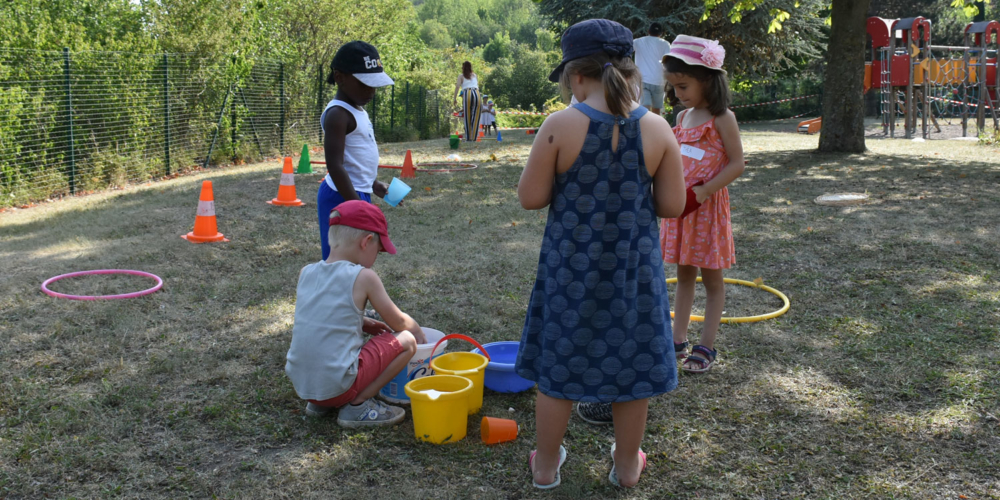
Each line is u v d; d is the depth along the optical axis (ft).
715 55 10.24
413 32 108.99
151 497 7.54
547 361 7.25
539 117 103.91
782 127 87.10
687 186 10.85
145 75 35.60
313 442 8.75
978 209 22.57
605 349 7.10
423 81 98.37
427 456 8.45
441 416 8.63
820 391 10.17
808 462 8.28
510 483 7.90
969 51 62.85
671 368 7.36
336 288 9.04
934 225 20.38
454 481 7.93
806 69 123.95
